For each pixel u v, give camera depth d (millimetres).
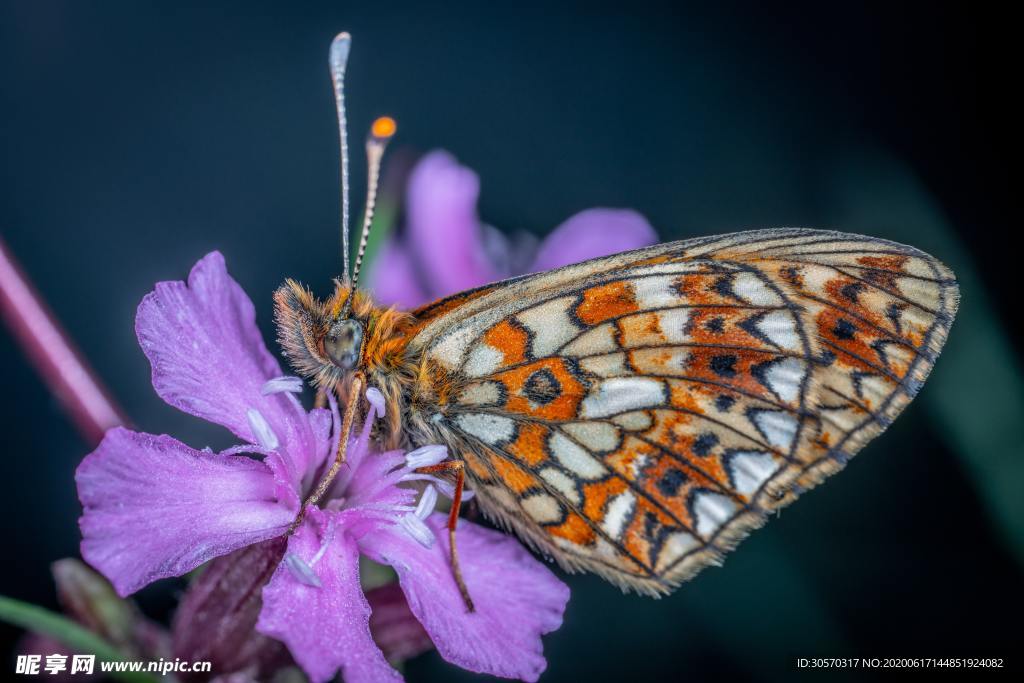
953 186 156
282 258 152
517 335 121
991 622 142
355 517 120
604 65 164
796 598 139
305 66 159
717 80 164
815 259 120
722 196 158
